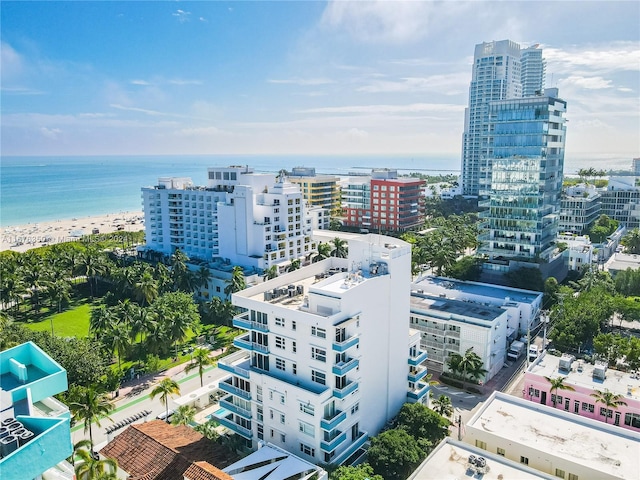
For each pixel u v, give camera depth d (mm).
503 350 104562
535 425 65938
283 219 157250
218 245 163875
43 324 134625
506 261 155875
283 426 68062
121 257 192750
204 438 69438
